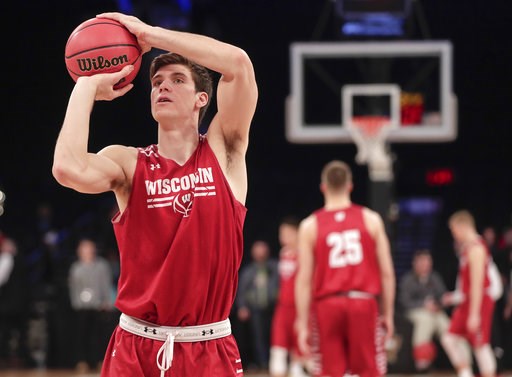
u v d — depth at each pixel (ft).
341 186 24.49
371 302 23.82
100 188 12.18
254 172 89.51
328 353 23.86
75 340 51.78
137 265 12.43
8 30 88.12
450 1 89.92
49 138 87.04
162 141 12.80
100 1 88.38
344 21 50.21
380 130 45.62
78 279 49.26
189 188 12.47
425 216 82.23
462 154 89.81
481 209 83.82
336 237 23.99
